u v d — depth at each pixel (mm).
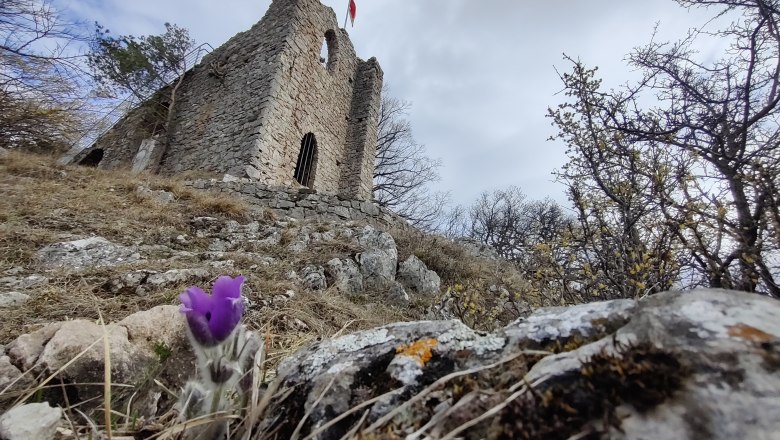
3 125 8773
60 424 1192
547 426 686
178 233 5672
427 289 6406
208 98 12703
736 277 2885
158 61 14930
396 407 908
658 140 3781
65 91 9273
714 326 696
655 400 637
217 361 996
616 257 3434
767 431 535
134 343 1636
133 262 4148
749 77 3672
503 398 783
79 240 4430
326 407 996
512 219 27188
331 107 13602
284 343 2609
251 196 8328
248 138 10328
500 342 992
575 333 899
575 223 5008
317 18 13070
